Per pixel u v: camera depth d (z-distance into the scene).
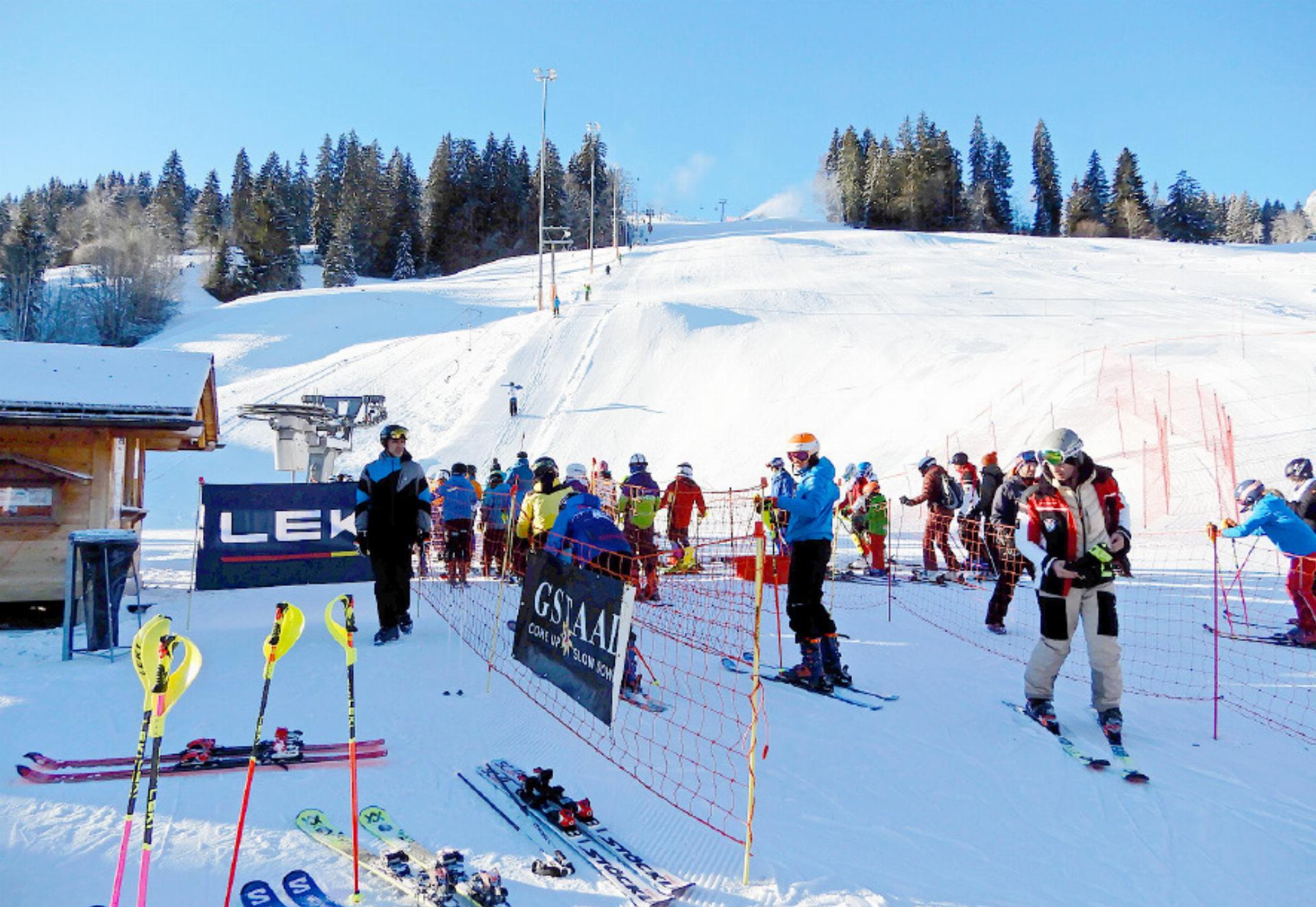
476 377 33.84
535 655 4.97
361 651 6.57
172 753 4.18
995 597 8.09
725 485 21.00
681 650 7.06
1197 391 18.20
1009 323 31.16
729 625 8.07
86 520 7.86
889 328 32.09
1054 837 3.74
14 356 8.19
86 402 7.69
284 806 3.64
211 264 89.25
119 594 6.53
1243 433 15.93
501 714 5.07
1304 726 5.32
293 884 2.99
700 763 4.45
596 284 55.25
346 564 8.10
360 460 26.25
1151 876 3.42
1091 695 5.91
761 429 24.50
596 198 110.94
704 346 32.91
